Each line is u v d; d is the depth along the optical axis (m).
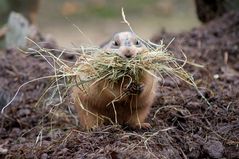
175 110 11.67
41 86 14.17
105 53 10.58
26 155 10.62
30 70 15.36
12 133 12.29
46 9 35.28
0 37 19.28
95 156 9.69
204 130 11.05
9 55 16.80
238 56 16.66
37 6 23.05
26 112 12.88
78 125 11.97
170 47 16.38
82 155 9.86
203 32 17.95
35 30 18.72
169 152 9.91
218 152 10.27
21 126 12.55
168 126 11.20
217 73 14.82
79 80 10.78
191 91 12.73
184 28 31.83
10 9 24.34
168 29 31.52
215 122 11.38
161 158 9.66
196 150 10.35
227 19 18.55
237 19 18.31
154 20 33.69
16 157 10.70
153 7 35.78
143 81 10.55
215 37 17.73
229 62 16.38
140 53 10.48
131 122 10.98
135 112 10.88
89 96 10.75
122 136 10.17
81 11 35.19
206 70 14.59
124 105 10.71
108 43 11.16
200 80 13.53
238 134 10.87
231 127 11.09
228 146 10.58
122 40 10.56
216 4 19.45
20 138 11.76
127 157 9.54
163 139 10.25
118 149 9.70
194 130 11.08
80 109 11.12
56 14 34.75
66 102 12.71
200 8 20.03
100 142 10.12
